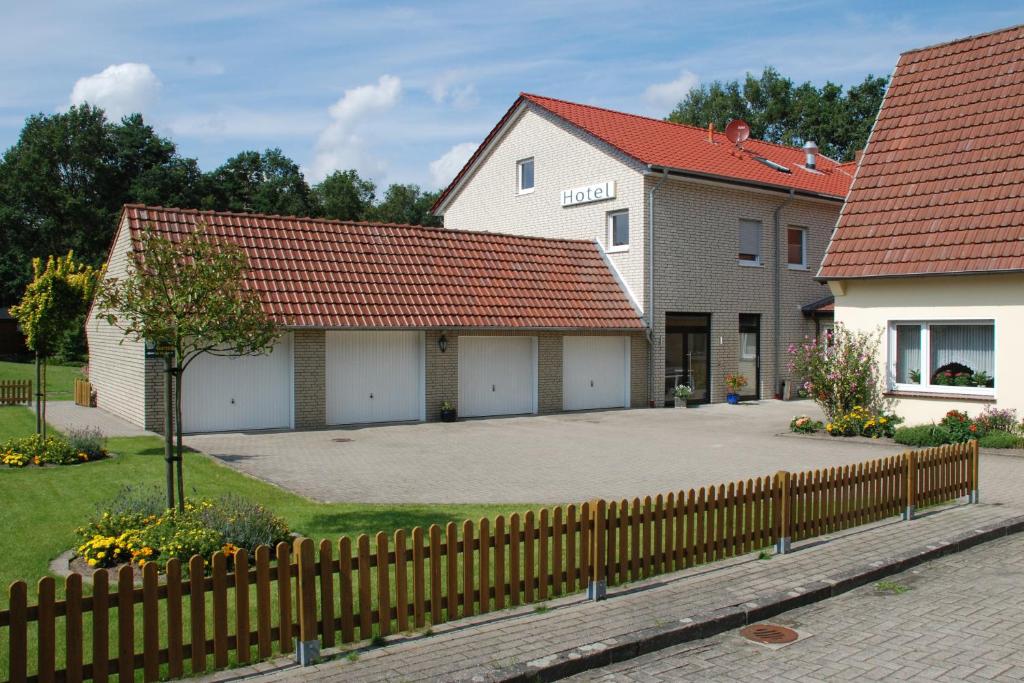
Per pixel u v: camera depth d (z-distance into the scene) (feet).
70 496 34.24
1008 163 54.39
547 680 18.20
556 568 22.70
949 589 25.18
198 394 56.59
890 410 57.67
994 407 52.60
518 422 65.92
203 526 24.22
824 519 29.81
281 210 200.03
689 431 60.75
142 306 26.20
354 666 18.06
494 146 92.48
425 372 65.21
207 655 17.89
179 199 187.32
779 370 88.74
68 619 15.84
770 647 20.52
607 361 77.00
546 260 76.23
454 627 20.44
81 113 192.34
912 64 64.69
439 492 37.37
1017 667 19.21
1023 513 33.71
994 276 52.37
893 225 57.57
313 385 60.18
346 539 18.97
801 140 188.03
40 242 183.21
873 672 18.94
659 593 23.40
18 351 176.45
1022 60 58.34
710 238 82.28
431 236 71.77
